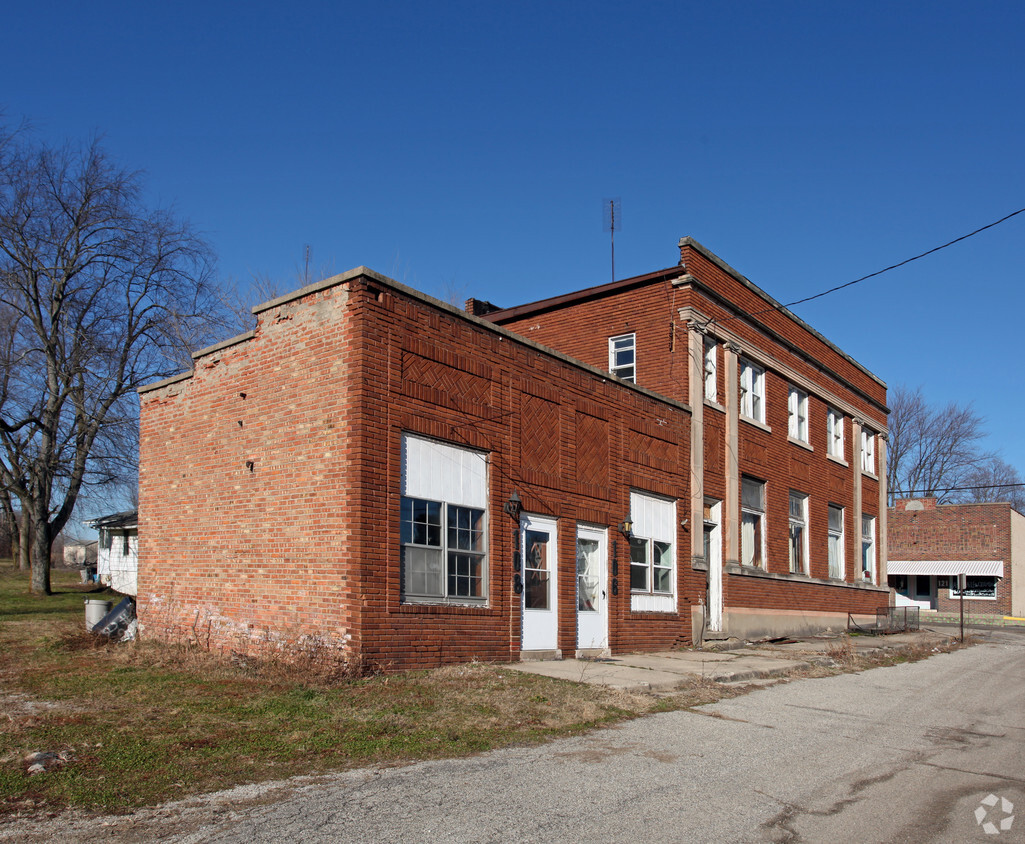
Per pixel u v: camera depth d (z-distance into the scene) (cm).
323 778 735
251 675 1222
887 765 892
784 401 2662
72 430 2958
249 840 579
